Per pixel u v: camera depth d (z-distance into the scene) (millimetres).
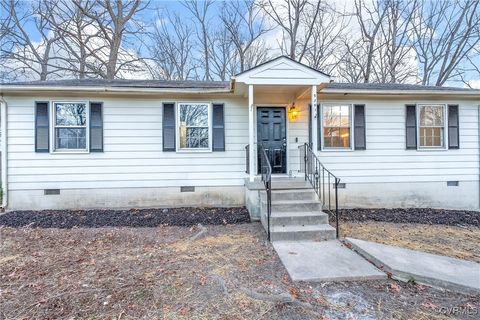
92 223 5684
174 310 2477
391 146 7566
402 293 2824
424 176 7621
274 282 3039
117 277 3146
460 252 4062
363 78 16469
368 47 16094
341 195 7434
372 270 3285
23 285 2932
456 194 7691
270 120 7434
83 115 6910
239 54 17453
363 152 7484
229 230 5238
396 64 15688
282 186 5926
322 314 2420
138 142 7062
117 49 13656
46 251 4031
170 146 7117
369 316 2395
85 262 3605
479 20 14086
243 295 2738
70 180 6848
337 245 4266
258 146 7344
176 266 3488
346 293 2811
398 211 6957
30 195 6730
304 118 7438
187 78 17438
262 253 3975
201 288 2891
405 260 3518
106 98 6930
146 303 2590
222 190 7277
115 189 6992
